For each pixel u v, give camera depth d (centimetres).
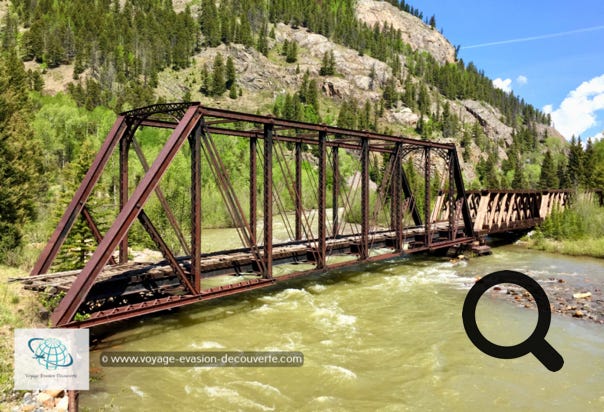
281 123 1612
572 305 1712
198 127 1331
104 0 19700
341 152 9356
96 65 15025
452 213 2758
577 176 7644
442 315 1573
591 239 3234
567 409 916
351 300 1775
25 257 1817
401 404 929
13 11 18162
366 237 2066
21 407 823
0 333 1055
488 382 1042
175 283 1412
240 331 1379
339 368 1098
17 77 5653
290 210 6538
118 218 1154
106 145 1452
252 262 1625
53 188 4262
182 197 3884
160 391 963
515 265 2591
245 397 946
